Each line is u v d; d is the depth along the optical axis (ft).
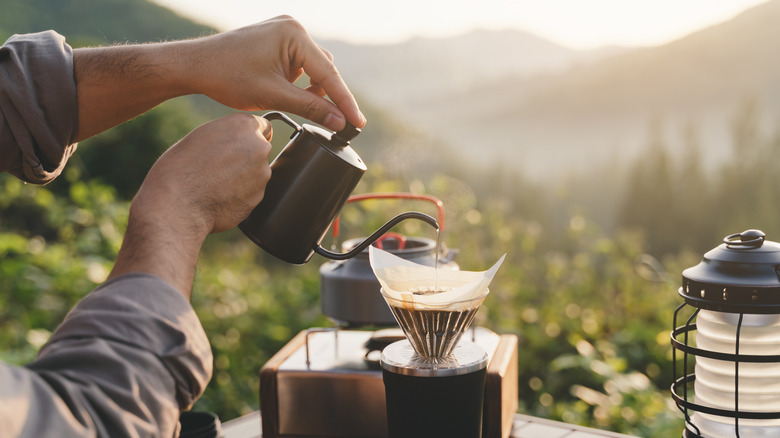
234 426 4.14
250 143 2.40
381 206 11.51
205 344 2.06
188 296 2.15
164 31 36.73
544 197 41.55
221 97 2.94
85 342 1.82
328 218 3.06
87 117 3.05
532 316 10.34
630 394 7.32
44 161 3.08
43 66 2.95
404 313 2.73
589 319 10.17
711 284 2.75
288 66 2.93
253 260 15.34
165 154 2.35
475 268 11.30
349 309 3.65
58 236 13.20
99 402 1.73
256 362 9.38
